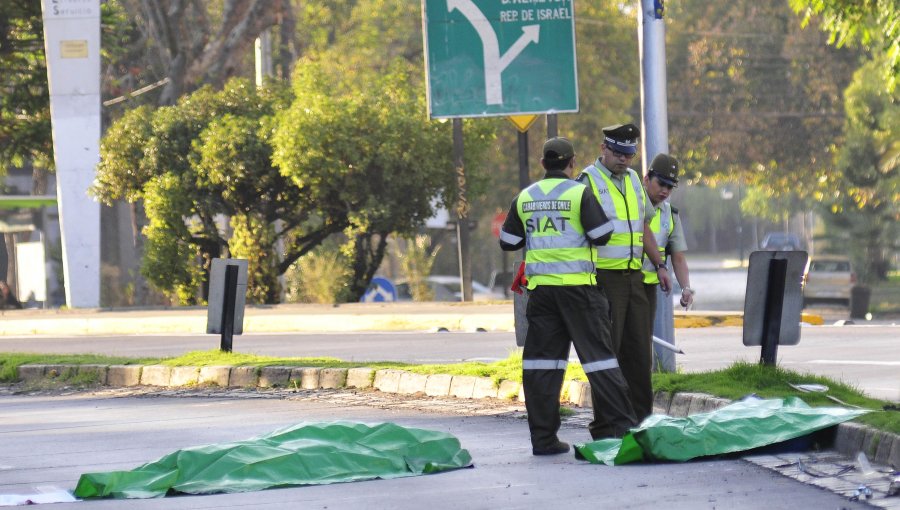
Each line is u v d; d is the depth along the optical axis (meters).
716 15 160.25
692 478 22.23
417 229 90.00
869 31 65.81
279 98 93.12
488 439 28.86
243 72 140.50
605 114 156.62
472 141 88.12
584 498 20.70
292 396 39.25
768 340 31.98
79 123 86.38
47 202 118.75
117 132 90.31
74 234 86.12
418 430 25.25
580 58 156.38
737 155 160.25
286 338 64.19
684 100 159.38
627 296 27.95
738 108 159.00
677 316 66.00
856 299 124.75
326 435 25.02
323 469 23.39
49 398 43.31
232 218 88.62
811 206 177.62
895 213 153.38
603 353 26.44
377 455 24.02
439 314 69.44
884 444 22.97
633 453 24.17
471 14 67.06
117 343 65.19
